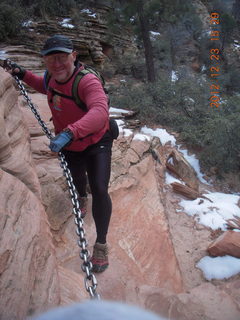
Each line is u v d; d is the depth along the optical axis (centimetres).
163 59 1897
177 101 946
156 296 289
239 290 366
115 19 1420
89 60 1505
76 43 1451
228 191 709
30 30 1370
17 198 192
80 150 260
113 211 421
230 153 742
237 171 757
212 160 749
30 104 298
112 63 1642
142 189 509
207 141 799
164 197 607
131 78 1599
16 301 140
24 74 298
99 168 258
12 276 147
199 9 2645
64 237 334
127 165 531
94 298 125
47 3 1502
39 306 153
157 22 1371
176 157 680
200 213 584
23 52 1192
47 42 219
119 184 475
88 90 227
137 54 1827
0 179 190
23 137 319
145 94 952
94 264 282
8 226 167
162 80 1058
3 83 303
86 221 370
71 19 1550
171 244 432
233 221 575
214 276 447
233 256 470
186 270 459
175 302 288
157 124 866
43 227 198
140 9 1240
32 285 158
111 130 266
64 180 384
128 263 338
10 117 311
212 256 479
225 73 2055
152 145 697
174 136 826
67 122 251
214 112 920
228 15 2453
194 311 289
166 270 380
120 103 902
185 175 673
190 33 2277
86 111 241
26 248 168
